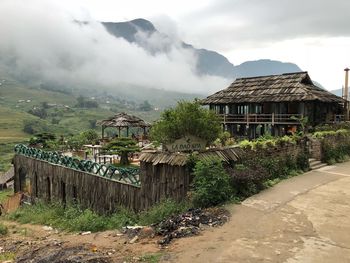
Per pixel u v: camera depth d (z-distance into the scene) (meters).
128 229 11.37
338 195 13.23
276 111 32.50
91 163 20.02
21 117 153.62
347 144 23.31
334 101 30.69
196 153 13.25
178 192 13.30
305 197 12.96
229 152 14.27
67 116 167.00
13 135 122.06
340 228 9.77
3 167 70.00
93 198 19.22
